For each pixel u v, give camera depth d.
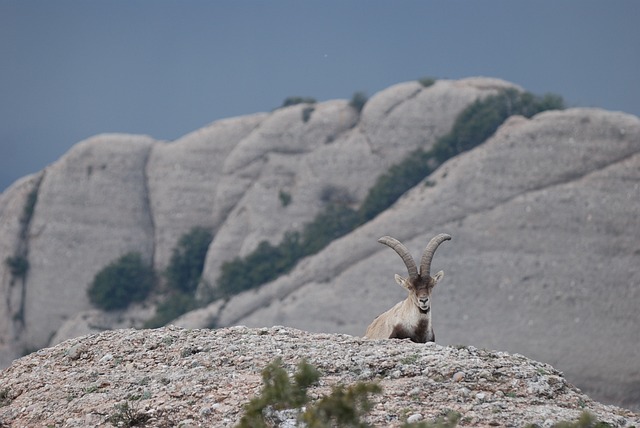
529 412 49.88
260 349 59.00
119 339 64.62
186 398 52.78
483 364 55.03
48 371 62.00
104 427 51.03
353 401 42.91
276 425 48.62
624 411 53.84
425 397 51.31
